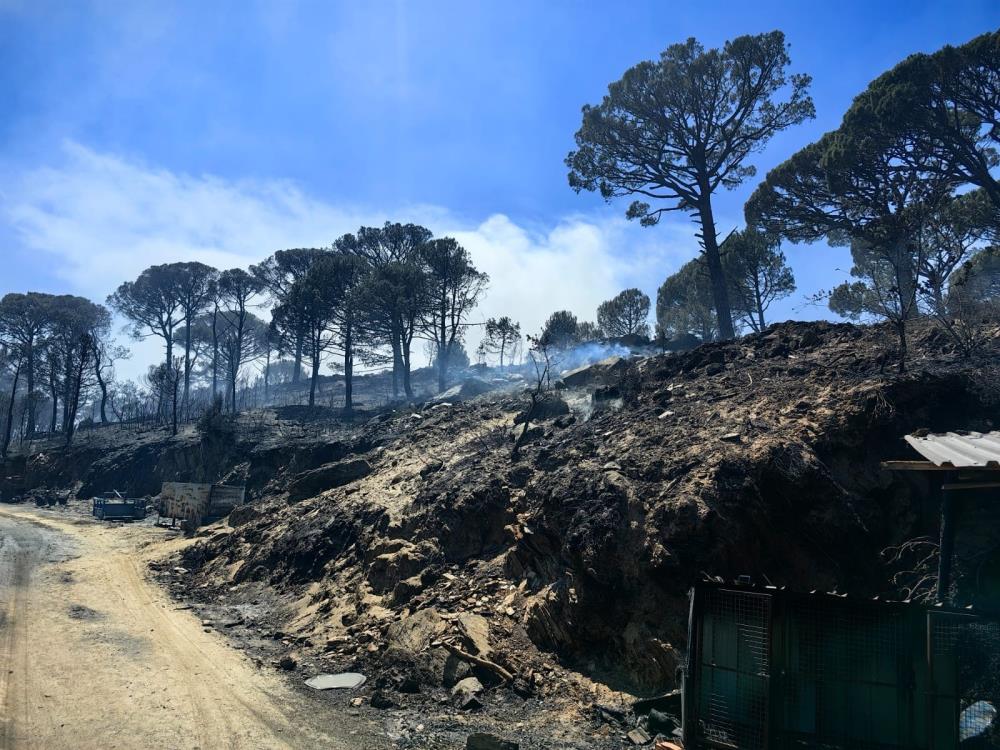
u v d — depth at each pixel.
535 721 10.27
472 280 47.75
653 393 19.97
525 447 20.44
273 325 55.41
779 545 11.81
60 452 51.78
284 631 15.91
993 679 7.01
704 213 33.31
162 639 15.17
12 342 70.19
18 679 12.10
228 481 35.59
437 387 54.53
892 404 13.05
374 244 56.22
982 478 8.02
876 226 23.33
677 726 9.45
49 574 21.89
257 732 10.12
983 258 26.23
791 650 7.50
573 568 12.68
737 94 32.38
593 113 34.31
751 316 42.72
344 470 26.03
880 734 7.04
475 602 14.09
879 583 11.28
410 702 11.15
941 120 24.98
